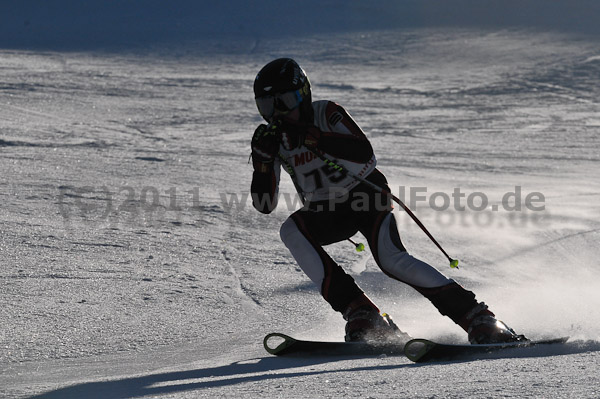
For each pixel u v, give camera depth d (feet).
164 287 26.61
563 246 39.14
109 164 63.41
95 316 22.16
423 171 70.49
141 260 30.81
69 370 17.07
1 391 14.52
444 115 119.14
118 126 99.86
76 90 136.87
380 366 15.87
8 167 57.82
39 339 19.51
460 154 83.25
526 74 174.91
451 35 261.85
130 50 244.42
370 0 328.49
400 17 304.91
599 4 308.81
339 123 18.99
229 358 18.43
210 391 13.03
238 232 38.99
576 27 270.67
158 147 80.33
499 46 230.89
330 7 318.24
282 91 18.63
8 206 41.42
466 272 33.42
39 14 316.60
